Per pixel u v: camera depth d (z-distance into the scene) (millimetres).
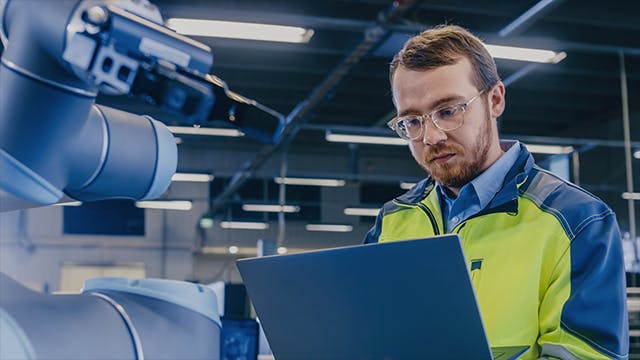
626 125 5230
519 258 1033
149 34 431
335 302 659
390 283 617
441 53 1058
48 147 484
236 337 908
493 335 1018
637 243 4070
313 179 9227
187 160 9375
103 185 573
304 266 660
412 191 1332
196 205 10492
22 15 458
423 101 1059
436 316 611
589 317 941
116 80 436
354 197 10234
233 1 4691
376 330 648
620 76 5480
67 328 450
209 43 5832
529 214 1058
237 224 10070
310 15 4953
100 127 553
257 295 727
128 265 10633
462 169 1083
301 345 708
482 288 1051
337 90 7445
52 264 10016
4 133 467
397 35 4824
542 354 962
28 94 464
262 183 9969
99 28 423
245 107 469
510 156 1123
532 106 7695
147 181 600
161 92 448
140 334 479
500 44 4727
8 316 436
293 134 7625
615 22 5008
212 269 10367
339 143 9992
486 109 1083
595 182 5633
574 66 5871
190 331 512
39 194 496
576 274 979
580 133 6977
